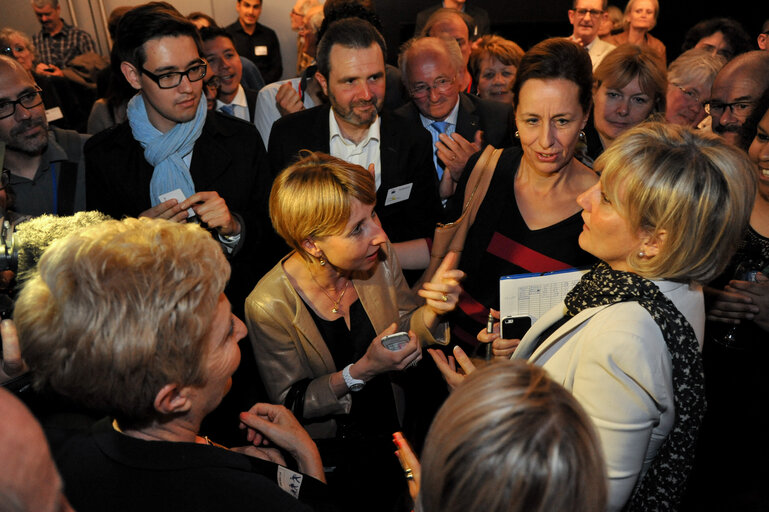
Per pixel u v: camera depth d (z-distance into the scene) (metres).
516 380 0.66
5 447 0.48
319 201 1.40
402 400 1.83
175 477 0.75
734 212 0.97
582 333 1.10
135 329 0.74
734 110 1.96
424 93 2.82
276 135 2.47
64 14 6.58
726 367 1.67
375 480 1.54
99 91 3.64
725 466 1.68
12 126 1.97
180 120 2.02
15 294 1.24
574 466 0.60
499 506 0.60
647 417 0.97
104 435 0.79
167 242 0.82
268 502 0.76
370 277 1.73
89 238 0.81
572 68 1.51
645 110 2.44
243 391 2.15
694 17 6.25
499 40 3.51
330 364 1.66
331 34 2.25
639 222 1.02
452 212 1.90
